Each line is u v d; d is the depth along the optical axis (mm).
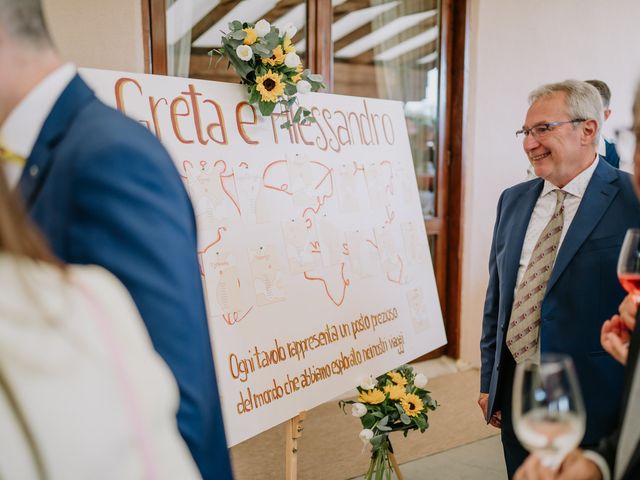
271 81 1680
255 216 1695
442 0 3395
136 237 666
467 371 3625
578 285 1489
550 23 3670
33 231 504
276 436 2785
